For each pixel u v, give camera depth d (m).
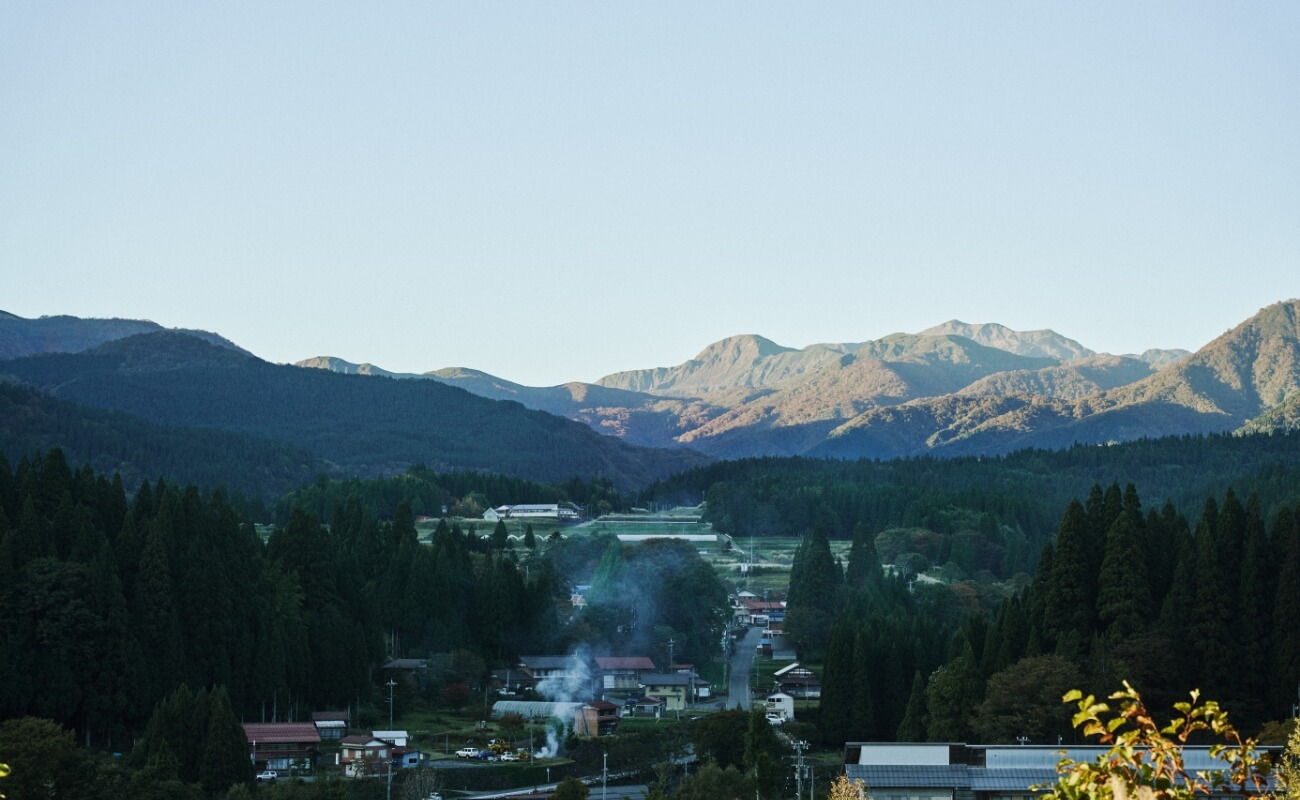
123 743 170.88
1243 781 33.41
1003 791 120.88
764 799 143.50
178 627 181.88
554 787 173.25
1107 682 163.50
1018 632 182.62
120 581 179.50
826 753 185.75
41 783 129.12
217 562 190.00
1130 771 32.56
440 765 176.50
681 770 181.62
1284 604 170.25
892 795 121.56
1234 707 167.12
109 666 171.62
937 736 169.12
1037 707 157.62
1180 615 174.12
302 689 199.00
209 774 149.12
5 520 183.00
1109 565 179.62
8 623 168.50
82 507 195.00
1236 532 181.25
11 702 163.88
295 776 161.00
